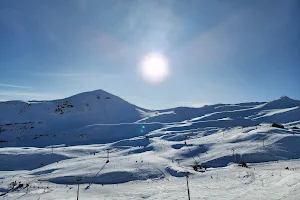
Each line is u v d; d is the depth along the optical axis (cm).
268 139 15775
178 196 7344
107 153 18912
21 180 11581
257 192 6488
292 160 12575
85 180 11319
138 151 18100
